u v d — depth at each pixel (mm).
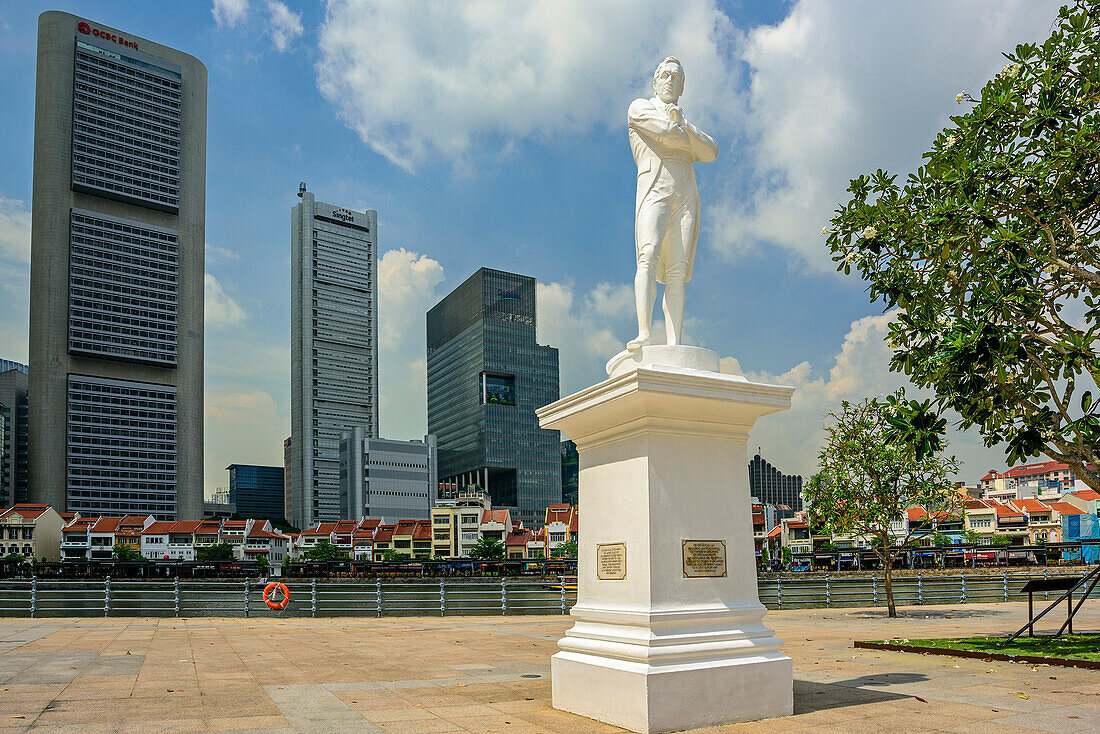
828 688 9195
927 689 9055
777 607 29750
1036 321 12930
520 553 125312
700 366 8602
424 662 12438
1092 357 11461
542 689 9578
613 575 8094
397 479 174625
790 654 13023
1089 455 11938
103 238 166750
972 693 8758
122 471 160750
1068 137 12523
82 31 169750
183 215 177750
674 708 7148
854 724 7223
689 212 9172
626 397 7797
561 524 125312
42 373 156750
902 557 85438
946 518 25297
